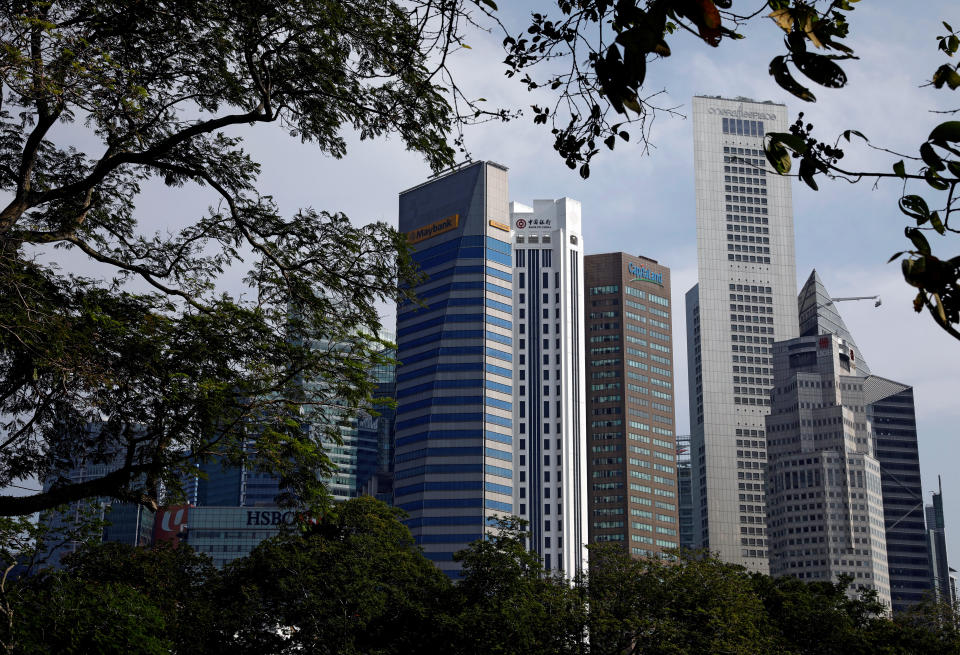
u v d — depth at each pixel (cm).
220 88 2817
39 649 4097
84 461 2867
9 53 2131
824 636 8106
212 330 2769
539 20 1116
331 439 2989
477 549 7444
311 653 6856
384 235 2925
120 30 2570
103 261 2895
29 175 2541
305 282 2948
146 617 4909
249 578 7356
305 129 2864
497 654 6775
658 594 7225
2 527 3834
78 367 2489
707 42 681
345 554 7331
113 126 2678
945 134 638
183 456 2738
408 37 2483
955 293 645
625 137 1033
